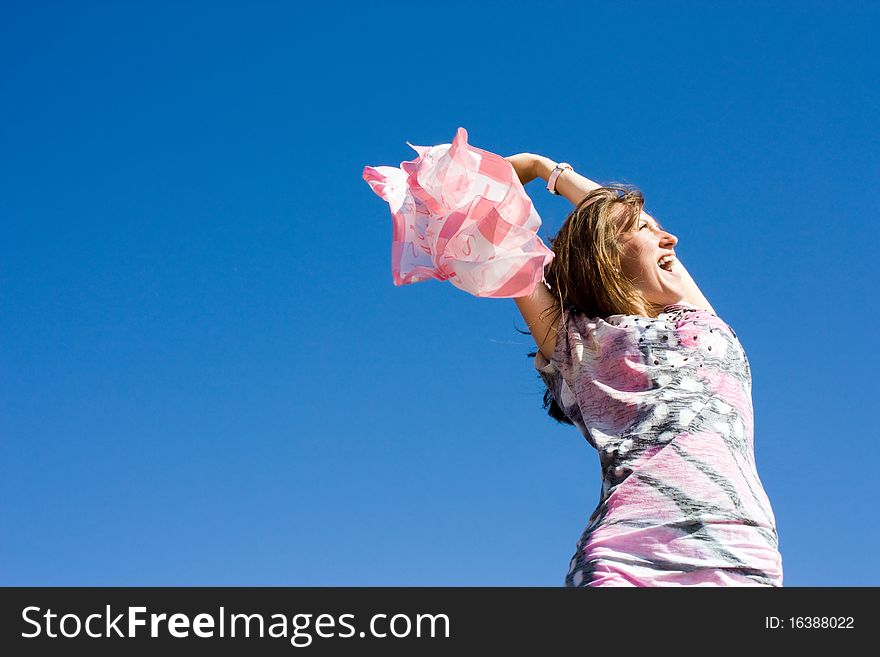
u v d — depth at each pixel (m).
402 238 2.56
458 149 2.37
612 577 1.94
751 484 2.08
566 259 2.57
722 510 1.98
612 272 2.50
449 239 2.36
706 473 2.03
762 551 1.96
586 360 2.39
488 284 2.35
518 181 2.43
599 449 2.19
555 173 2.97
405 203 2.59
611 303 2.49
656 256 2.57
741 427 2.16
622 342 2.32
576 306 2.54
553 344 2.53
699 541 1.94
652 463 2.07
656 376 2.23
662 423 2.13
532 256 2.33
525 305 2.55
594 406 2.30
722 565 1.92
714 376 2.23
